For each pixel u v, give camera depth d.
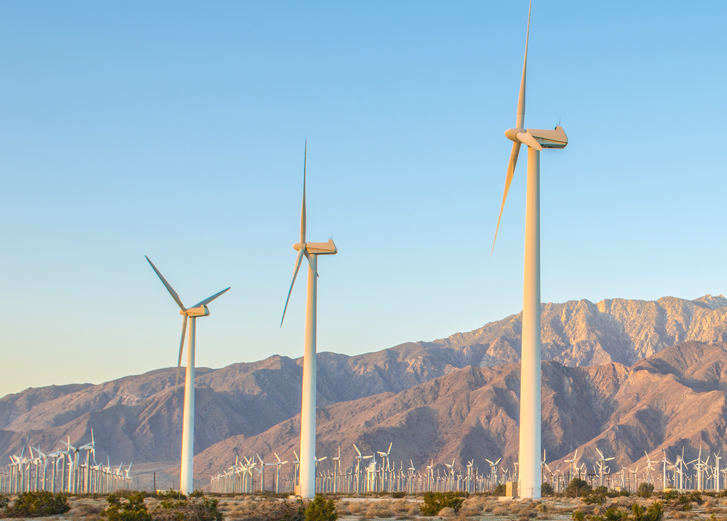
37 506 64.06
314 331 91.31
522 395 69.56
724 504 74.12
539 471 69.00
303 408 89.81
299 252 92.00
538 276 70.94
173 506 60.31
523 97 75.25
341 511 67.75
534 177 72.44
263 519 56.59
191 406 110.44
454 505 65.00
